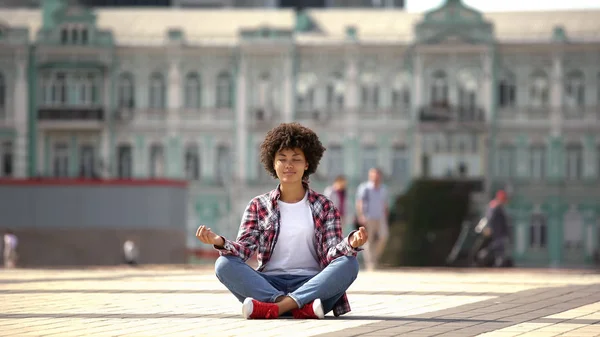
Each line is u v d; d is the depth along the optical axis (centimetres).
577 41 7631
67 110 7756
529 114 7688
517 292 1655
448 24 7644
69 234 4534
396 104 7706
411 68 7681
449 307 1343
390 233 7069
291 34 7706
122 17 8088
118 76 7800
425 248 6969
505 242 3638
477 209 7531
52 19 7838
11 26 7800
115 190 4569
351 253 1123
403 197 7200
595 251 7656
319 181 7744
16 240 4500
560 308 1316
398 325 1073
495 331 1021
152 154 7825
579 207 7688
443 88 7675
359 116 7725
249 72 7744
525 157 7694
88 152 7831
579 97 7681
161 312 1255
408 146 7712
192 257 5734
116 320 1141
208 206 7781
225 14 8162
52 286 1850
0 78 7781
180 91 7794
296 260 1148
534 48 7650
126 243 4553
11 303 1417
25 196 4525
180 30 7775
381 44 7675
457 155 7656
